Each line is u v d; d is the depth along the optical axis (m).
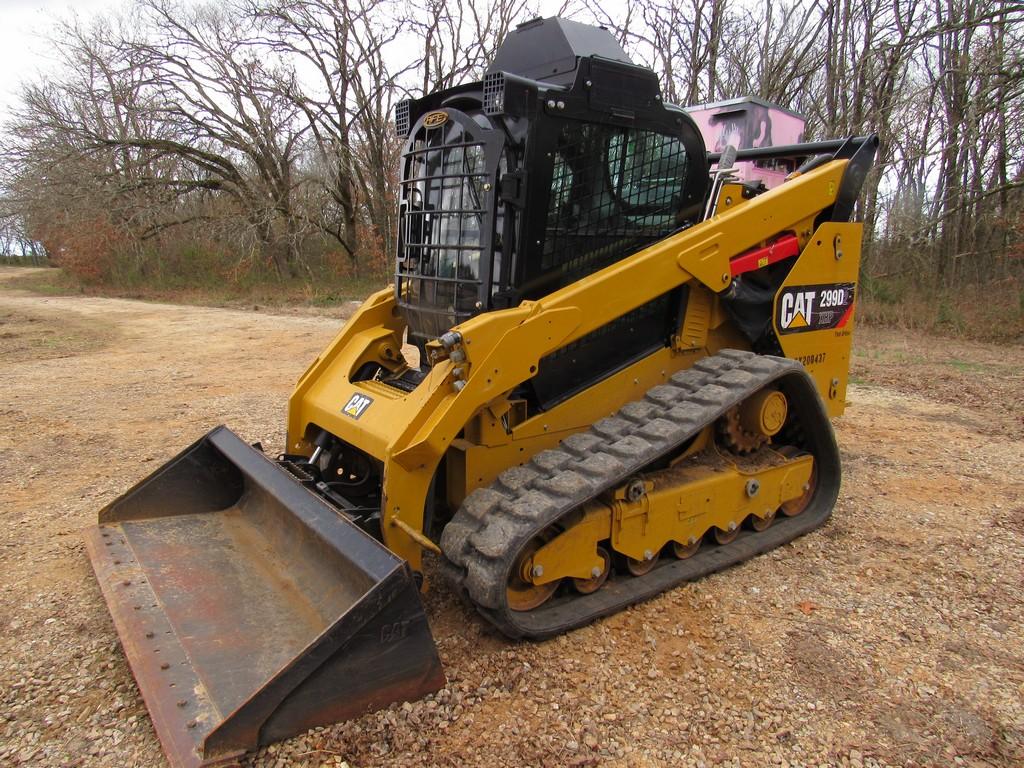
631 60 4.01
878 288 14.63
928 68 17.09
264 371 9.36
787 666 3.08
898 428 6.69
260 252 24.11
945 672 3.05
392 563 2.67
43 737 2.65
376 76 23.84
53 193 23.11
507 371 3.26
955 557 4.10
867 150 4.51
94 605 3.51
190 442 6.15
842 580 3.83
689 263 3.78
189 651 2.83
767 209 4.07
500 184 3.36
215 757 2.37
